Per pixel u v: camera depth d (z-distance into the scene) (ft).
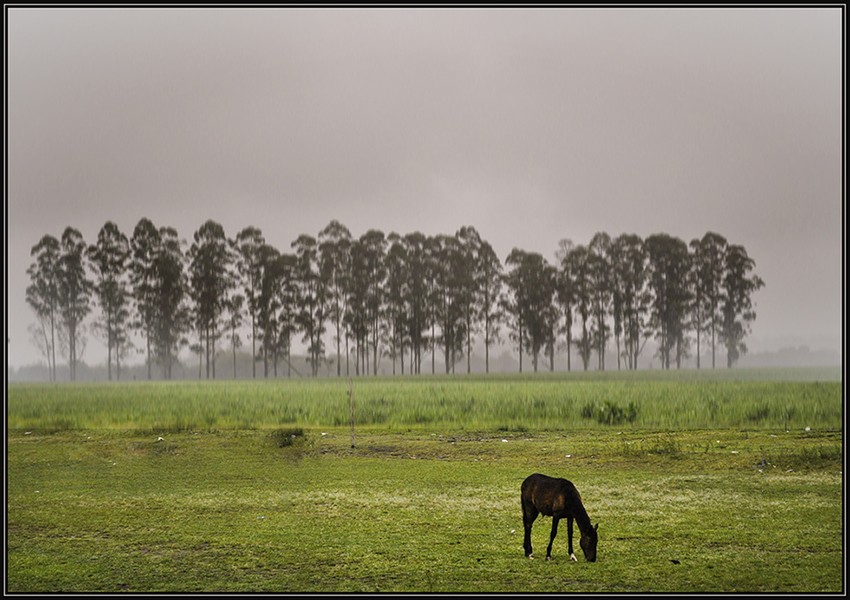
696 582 74.54
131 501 118.62
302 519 103.76
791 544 87.35
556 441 175.11
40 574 81.00
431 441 182.29
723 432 178.81
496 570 78.89
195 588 75.46
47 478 141.49
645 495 114.93
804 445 153.07
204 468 151.23
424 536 93.30
